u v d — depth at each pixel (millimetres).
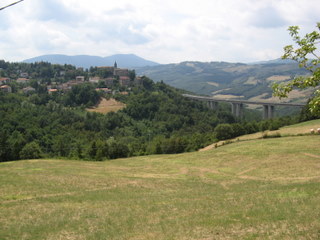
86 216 22500
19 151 101750
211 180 45031
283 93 13906
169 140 114562
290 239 13609
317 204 20391
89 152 105812
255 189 32469
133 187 39281
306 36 13734
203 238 14898
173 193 33250
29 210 25500
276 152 64250
